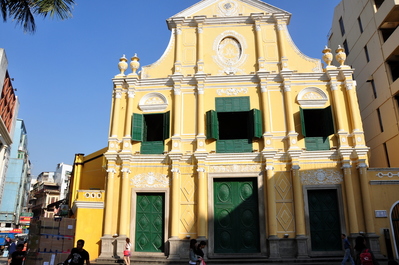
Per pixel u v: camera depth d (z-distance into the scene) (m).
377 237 15.46
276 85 18.27
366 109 24.61
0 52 20.34
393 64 22.28
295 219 16.12
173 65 19.27
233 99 18.25
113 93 18.94
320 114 18.48
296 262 15.04
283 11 19.39
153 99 18.72
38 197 73.06
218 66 19.11
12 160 48.09
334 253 15.74
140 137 17.97
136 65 19.17
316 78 18.28
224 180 17.41
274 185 16.78
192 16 20.11
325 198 16.83
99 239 16.89
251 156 17.17
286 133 17.48
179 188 17.03
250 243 16.41
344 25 28.27
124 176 17.31
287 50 19.09
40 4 10.24
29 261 14.30
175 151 17.19
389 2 21.42
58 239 14.52
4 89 22.27
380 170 16.66
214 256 15.99
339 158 16.95
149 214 17.22
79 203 17.09
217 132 17.73
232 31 19.59
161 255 16.22
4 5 10.48
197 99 18.27
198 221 16.27
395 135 21.00
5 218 45.97
